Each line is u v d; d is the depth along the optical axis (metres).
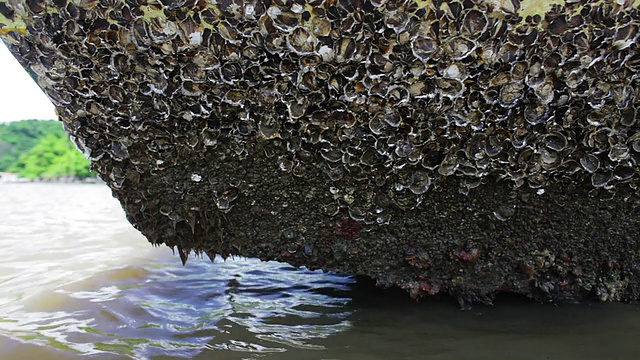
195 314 1.44
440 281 1.36
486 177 1.22
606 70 1.07
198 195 1.29
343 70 1.10
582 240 1.28
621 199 1.22
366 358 1.24
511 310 1.38
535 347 1.25
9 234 2.52
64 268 1.77
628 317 1.33
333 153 1.21
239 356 1.25
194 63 1.12
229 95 1.15
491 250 1.31
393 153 1.19
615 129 1.13
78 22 1.08
